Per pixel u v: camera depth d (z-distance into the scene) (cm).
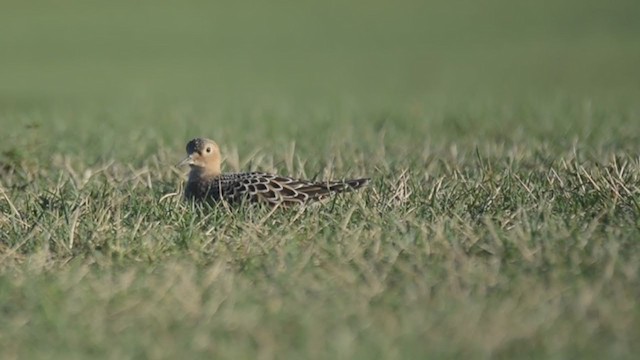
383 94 3794
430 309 986
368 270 1094
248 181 1462
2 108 3300
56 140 2147
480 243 1175
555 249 1141
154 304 1017
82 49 5347
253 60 5088
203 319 981
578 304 970
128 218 1355
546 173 1541
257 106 3209
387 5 6675
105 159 1866
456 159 1762
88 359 905
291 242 1210
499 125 2383
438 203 1379
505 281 1048
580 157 1739
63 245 1230
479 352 885
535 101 3041
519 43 5350
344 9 6569
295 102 3394
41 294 1047
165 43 5566
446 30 5869
